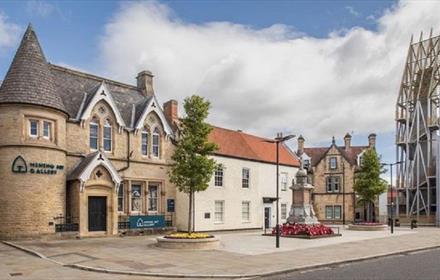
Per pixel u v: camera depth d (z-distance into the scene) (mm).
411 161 58438
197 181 24750
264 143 46094
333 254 21234
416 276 15102
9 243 23656
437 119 54625
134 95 35094
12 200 24844
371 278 14828
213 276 15414
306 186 34344
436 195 52750
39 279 14500
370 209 58156
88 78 32500
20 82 25984
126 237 29125
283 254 21078
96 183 28188
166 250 21922
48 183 25844
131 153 31688
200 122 25016
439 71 56031
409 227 48688
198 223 34906
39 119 26016
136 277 15289
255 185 41219
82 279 14602
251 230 39688
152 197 33344
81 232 27172
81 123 29125
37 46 27609
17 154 25141
